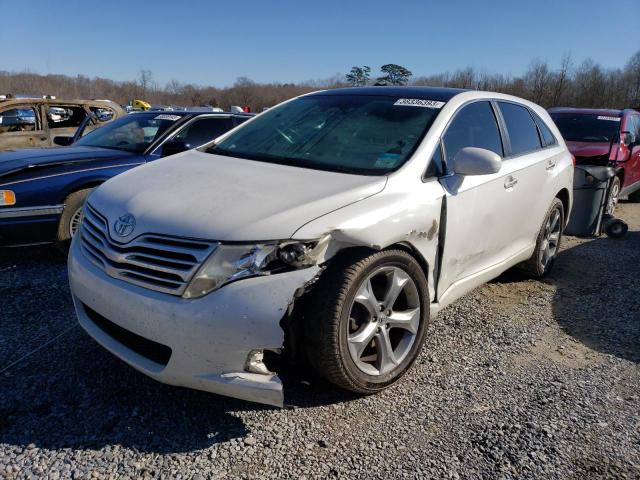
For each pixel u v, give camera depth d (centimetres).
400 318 303
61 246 504
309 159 336
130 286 257
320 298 262
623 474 249
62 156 529
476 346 367
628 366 349
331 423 274
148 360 262
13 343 335
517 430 275
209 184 294
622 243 673
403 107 370
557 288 491
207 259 243
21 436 251
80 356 323
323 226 257
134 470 236
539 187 445
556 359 355
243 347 245
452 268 345
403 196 298
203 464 241
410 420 280
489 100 414
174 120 611
